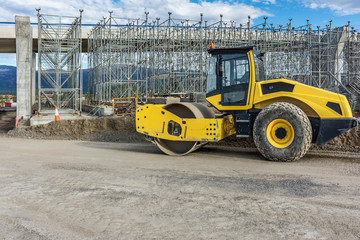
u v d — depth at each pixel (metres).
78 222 3.61
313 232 3.24
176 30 23.91
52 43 20.41
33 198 4.51
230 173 5.95
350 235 3.16
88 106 24.73
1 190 4.92
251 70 7.70
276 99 7.48
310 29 24.22
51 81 20.12
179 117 8.16
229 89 7.99
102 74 23.91
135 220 3.63
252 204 4.12
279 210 3.88
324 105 6.87
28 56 20.17
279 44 26.11
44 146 10.27
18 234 3.33
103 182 5.35
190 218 3.66
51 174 5.99
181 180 5.44
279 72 25.77
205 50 23.44
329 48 25.19
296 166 6.56
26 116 20.23
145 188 4.95
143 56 23.75
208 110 8.67
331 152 8.31
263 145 7.22
